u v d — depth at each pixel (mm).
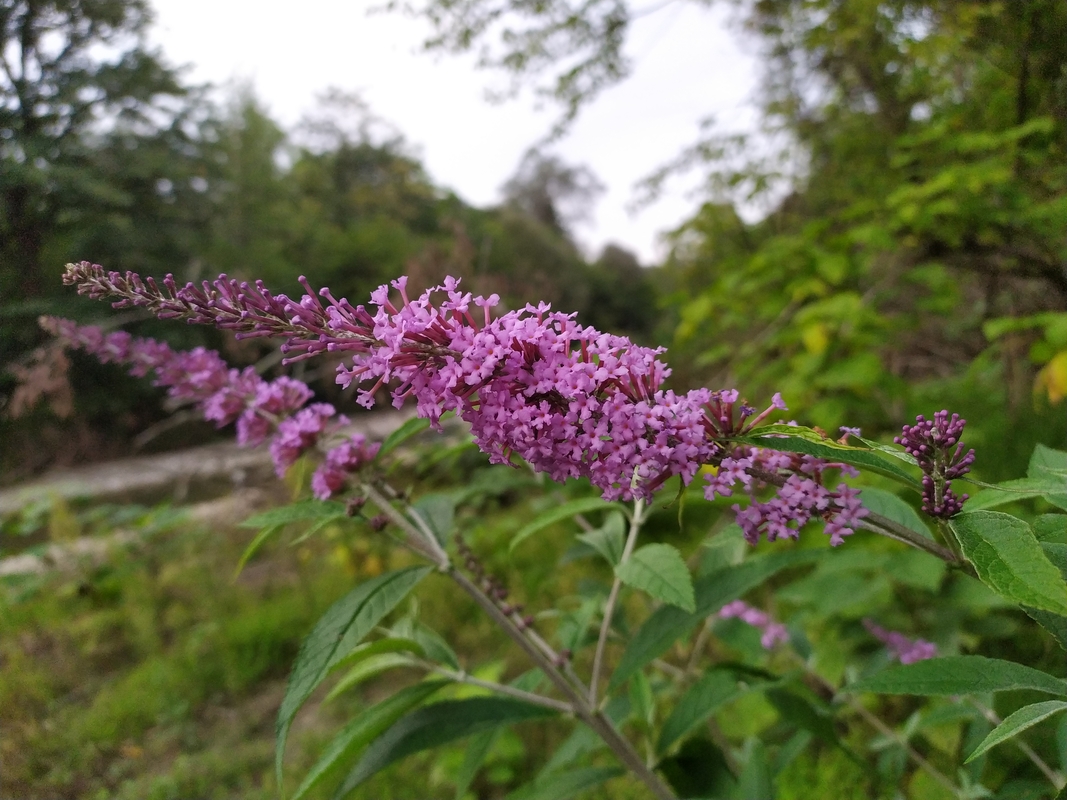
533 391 1272
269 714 4793
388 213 24922
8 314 4637
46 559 6688
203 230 8727
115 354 2510
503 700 2031
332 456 2094
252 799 3895
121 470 9117
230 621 5727
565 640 2371
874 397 4758
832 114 6062
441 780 3656
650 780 2061
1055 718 2391
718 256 8227
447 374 1307
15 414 4848
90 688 5297
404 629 2232
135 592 6289
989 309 4508
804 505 1283
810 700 2508
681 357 8484
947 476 1104
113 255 6223
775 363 4918
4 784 4176
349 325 1429
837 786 2922
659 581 1729
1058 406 4133
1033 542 1021
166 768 4297
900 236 4363
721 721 3434
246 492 8836
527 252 24641
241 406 2508
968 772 2303
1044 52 3324
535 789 2098
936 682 1447
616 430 1231
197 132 8672
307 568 6902
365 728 1793
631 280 32156
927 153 4336
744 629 3049
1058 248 3678
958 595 2973
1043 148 3496
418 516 2219
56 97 5910
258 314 1451
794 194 7418
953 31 3662
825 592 3160
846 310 4062
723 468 1292
